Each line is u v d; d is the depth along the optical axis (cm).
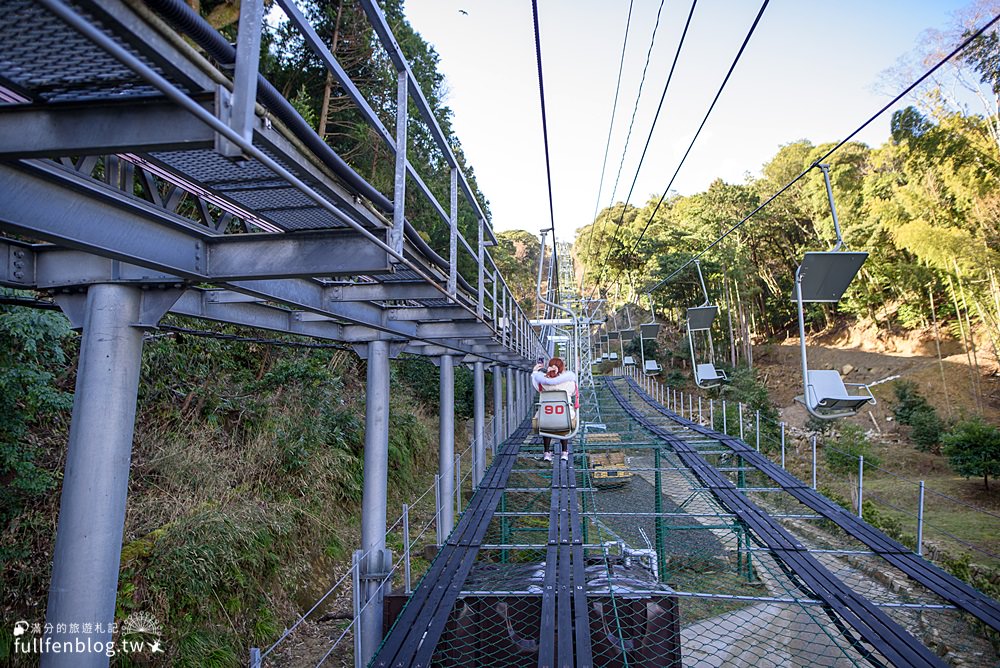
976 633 705
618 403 2095
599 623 410
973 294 2538
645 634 411
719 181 3966
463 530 595
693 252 3791
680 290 4016
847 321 3897
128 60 105
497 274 773
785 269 4106
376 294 439
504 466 914
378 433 578
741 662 648
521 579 471
